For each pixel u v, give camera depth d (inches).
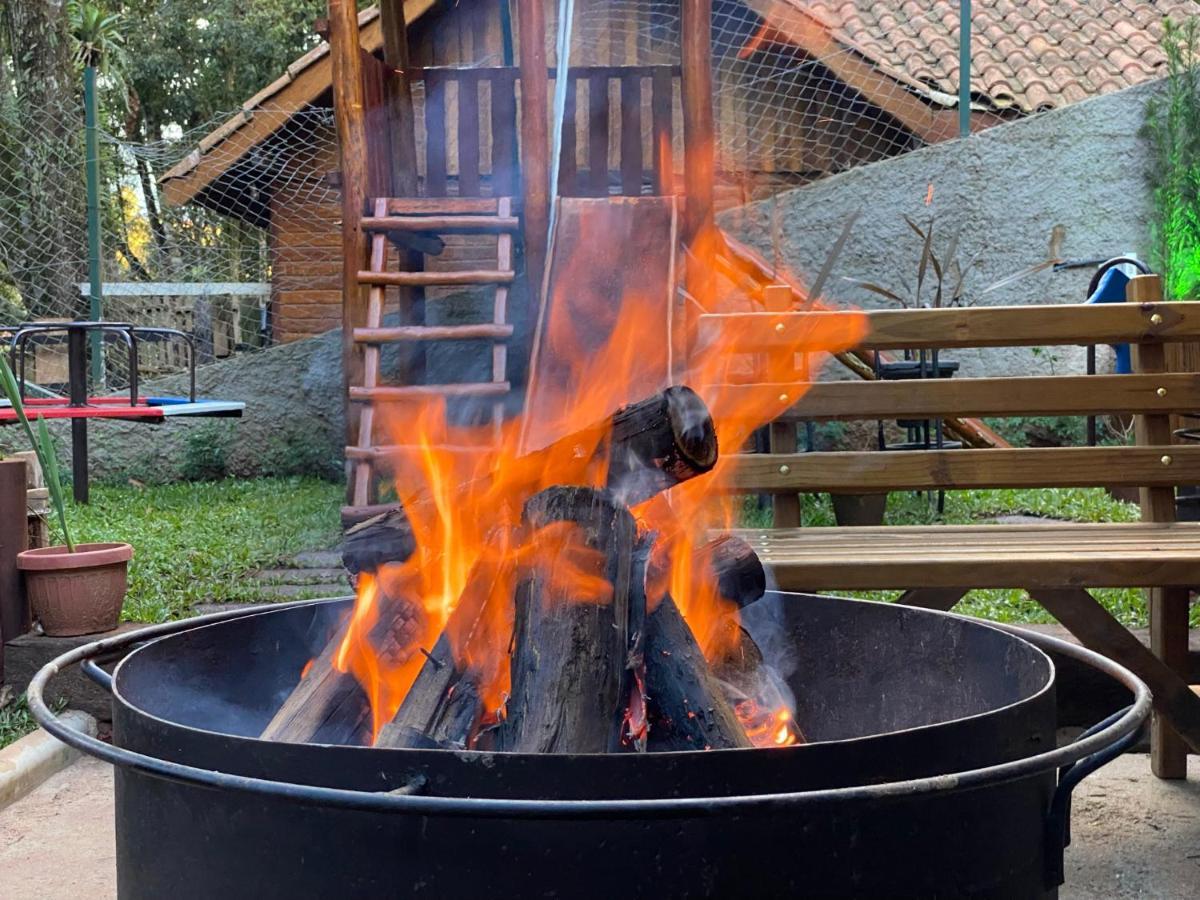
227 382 340.8
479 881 48.8
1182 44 359.6
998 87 349.1
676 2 343.0
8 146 375.6
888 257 323.9
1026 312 118.3
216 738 53.6
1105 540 108.6
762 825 49.5
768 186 347.3
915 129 338.6
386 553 77.4
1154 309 117.8
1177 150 317.7
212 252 476.1
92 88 319.0
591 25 344.5
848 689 85.0
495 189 243.8
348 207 214.7
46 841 104.1
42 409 201.9
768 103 346.0
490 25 358.6
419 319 265.0
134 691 67.5
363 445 199.9
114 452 334.0
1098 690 117.6
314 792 47.1
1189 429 147.6
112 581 138.6
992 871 56.1
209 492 305.4
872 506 211.3
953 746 54.3
